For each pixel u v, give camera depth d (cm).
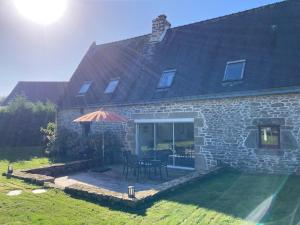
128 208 723
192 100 1281
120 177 1201
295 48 1149
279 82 1077
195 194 827
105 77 1833
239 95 1139
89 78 1952
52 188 910
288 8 1312
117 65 1838
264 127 1113
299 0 1306
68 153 1694
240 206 715
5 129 2212
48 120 2353
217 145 1213
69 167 1307
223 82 1224
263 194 807
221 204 736
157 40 1714
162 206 734
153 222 631
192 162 1306
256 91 1098
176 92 1341
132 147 1506
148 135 1462
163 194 814
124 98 1548
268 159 1093
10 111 2236
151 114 1430
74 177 1206
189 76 1367
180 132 1345
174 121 1342
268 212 668
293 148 1043
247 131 1140
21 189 902
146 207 729
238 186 904
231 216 654
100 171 1322
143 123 1479
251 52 1255
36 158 1661
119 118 1334
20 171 1134
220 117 1205
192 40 1547
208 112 1239
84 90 1873
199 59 1413
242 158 1150
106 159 1504
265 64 1172
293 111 1044
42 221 644
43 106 2384
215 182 964
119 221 640
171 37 1672
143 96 1463
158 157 1281
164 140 1403
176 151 1362
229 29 1444
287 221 611
